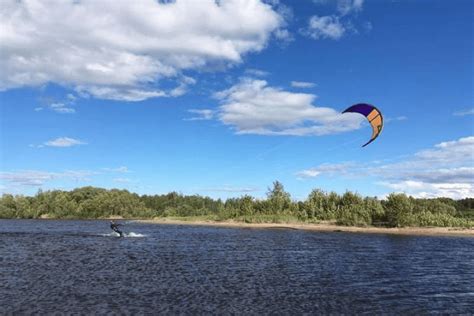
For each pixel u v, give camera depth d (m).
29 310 24.23
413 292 31.53
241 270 40.59
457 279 37.47
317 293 30.38
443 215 112.25
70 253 52.84
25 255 50.38
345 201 129.00
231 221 146.50
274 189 147.38
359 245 67.38
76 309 24.61
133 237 82.00
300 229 112.12
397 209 109.75
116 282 33.00
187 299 27.56
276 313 24.59
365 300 28.55
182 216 196.12
